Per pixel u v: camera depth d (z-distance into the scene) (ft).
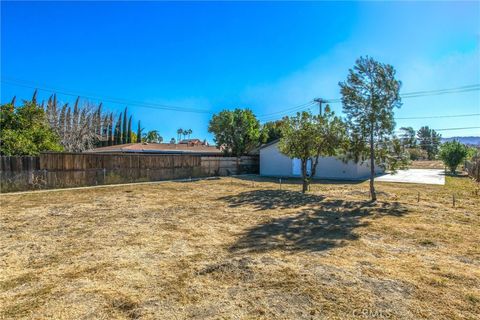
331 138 39.29
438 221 23.29
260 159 82.23
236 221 23.57
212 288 11.81
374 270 13.55
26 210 28.22
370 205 30.30
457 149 80.23
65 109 108.47
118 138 162.61
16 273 13.43
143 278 12.79
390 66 33.09
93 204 31.60
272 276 12.89
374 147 34.17
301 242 17.94
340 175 69.21
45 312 10.04
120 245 17.48
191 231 20.58
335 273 13.20
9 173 41.65
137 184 52.49
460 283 12.17
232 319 9.59
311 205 30.63
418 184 53.62
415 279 12.55
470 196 37.70
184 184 52.90
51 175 45.37
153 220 23.97
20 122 51.98
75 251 16.42
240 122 79.41
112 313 9.98
